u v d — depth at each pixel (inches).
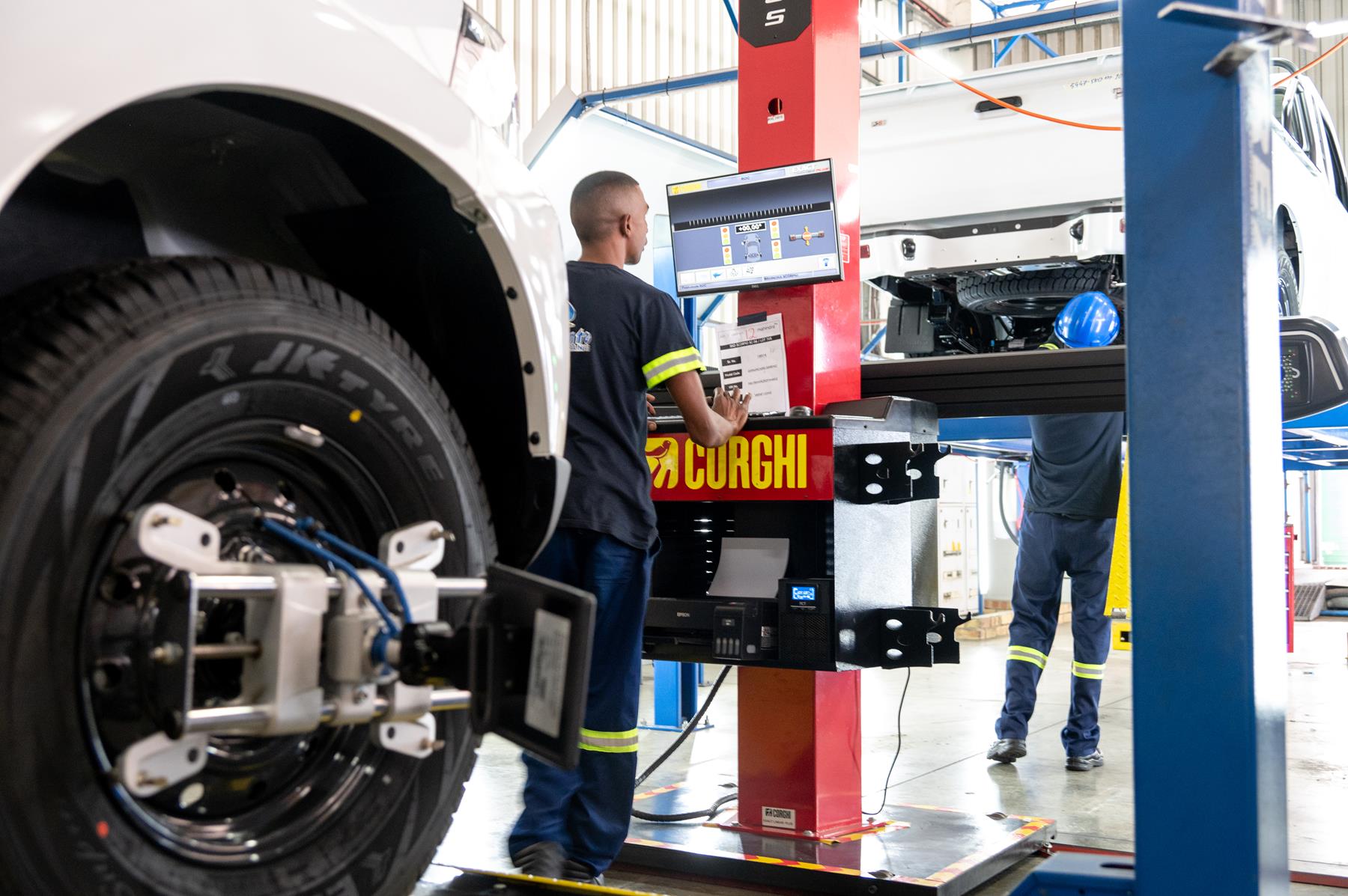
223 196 74.4
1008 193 247.9
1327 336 166.7
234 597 57.1
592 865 113.2
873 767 200.8
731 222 141.7
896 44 258.1
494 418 81.2
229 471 62.2
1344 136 644.1
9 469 50.8
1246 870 77.7
